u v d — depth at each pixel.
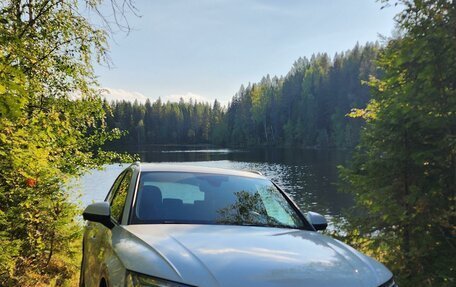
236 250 3.00
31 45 8.47
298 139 133.00
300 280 2.67
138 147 175.88
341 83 112.12
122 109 196.12
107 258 3.42
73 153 10.80
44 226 6.89
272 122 148.38
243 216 3.99
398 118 7.38
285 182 45.44
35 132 6.45
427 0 7.31
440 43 7.07
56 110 9.13
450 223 7.13
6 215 6.02
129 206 3.87
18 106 5.04
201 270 2.68
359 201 8.29
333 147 113.25
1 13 7.68
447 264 6.73
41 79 9.09
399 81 8.16
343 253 3.30
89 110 10.45
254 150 127.25
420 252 6.82
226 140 182.75
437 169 7.45
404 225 7.50
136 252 3.02
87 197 32.75
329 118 118.38
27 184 6.45
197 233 3.37
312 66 148.88
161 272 2.69
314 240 3.54
